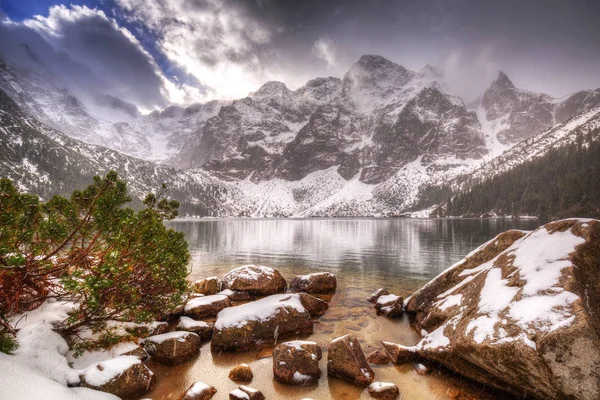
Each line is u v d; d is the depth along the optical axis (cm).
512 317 742
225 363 933
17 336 764
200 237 6675
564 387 614
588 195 10469
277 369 835
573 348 609
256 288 1620
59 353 787
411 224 12225
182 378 842
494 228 8131
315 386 811
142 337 1050
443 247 4522
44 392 603
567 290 718
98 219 820
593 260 837
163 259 995
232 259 3406
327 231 8856
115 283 868
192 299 1413
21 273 741
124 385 730
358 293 1825
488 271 1026
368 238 6272
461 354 803
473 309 883
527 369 665
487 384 784
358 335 1169
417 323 1266
